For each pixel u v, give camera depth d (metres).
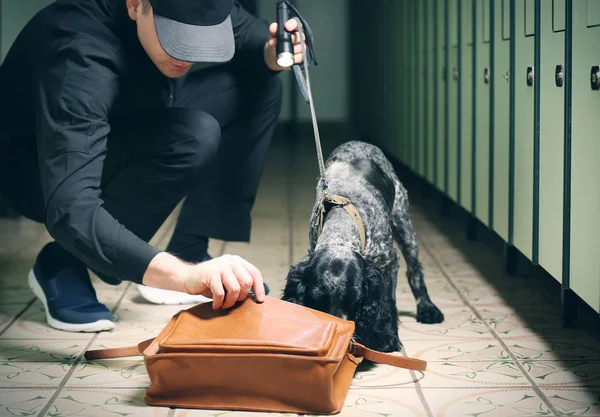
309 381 1.93
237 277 1.99
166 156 2.71
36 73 2.41
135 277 2.06
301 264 2.21
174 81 2.94
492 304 3.09
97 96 2.32
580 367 2.37
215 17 2.27
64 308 2.74
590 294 2.43
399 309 3.01
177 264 2.03
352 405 2.07
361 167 2.65
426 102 5.45
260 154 3.12
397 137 6.97
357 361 2.19
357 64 10.89
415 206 5.50
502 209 3.51
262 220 4.86
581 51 2.48
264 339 1.95
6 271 3.61
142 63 2.53
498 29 3.54
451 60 4.60
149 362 1.98
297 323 2.01
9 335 2.69
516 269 3.56
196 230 3.14
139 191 2.77
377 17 8.37
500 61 3.51
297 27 2.63
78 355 2.49
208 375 1.97
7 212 5.00
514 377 2.28
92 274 3.51
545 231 2.90
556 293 3.24
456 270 3.66
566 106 2.61
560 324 2.82
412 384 2.23
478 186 3.97
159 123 2.70
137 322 2.83
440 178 5.00
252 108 3.08
